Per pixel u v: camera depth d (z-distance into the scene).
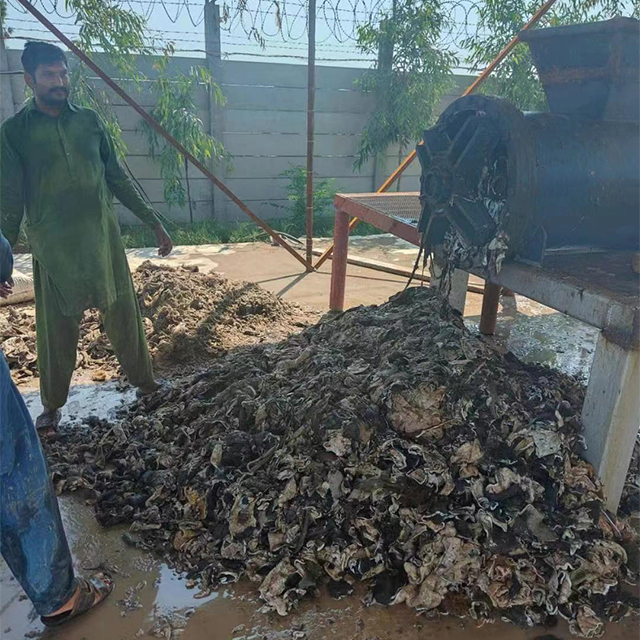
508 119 2.55
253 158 8.27
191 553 2.32
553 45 2.93
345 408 2.50
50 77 2.59
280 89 8.09
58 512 1.97
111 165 3.02
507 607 2.09
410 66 8.28
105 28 6.79
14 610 2.10
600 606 2.12
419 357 2.72
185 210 8.14
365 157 8.59
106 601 2.12
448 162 2.84
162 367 3.85
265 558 2.24
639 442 2.90
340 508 2.29
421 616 2.07
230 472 2.53
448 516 2.24
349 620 2.05
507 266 2.74
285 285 5.68
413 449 2.37
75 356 3.04
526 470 2.36
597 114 2.89
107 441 2.91
